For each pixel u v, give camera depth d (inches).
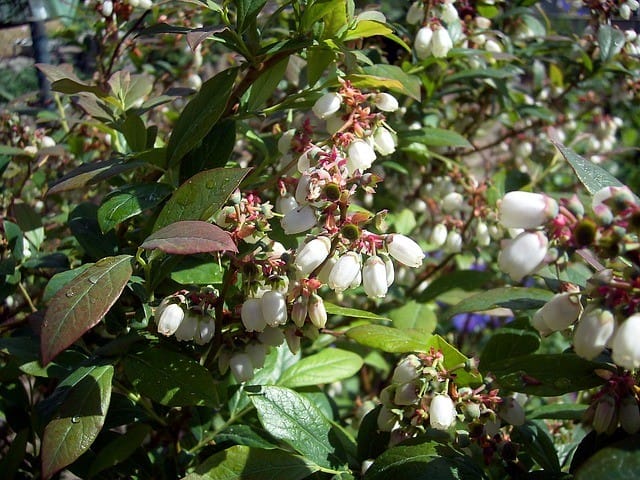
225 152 7.6
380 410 7.1
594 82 15.0
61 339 4.9
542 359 6.3
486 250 13.9
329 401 9.0
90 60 14.7
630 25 12.4
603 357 6.2
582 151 15.7
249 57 7.6
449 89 12.6
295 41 7.4
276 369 8.4
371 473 5.9
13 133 11.3
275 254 6.4
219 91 7.3
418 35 9.6
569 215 4.9
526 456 7.5
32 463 7.9
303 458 6.4
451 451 5.9
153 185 6.9
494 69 11.4
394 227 11.7
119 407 7.6
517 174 11.4
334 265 5.8
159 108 13.6
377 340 6.8
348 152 6.7
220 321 6.5
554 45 13.3
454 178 11.6
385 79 7.2
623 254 4.9
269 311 6.0
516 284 13.5
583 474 4.6
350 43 9.5
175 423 7.7
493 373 6.5
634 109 17.0
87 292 5.1
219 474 6.3
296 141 7.4
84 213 8.2
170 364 6.3
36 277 10.5
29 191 12.1
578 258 9.9
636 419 5.6
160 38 13.4
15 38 15.2
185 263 7.1
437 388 6.2
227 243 5.2
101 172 7.0
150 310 6.8
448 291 12.0
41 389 9.8
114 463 6.6
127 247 7.9
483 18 11.5
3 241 9.1
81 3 14.3
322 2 7.2
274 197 9.5
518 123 15.3
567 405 8.3
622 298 4.8
